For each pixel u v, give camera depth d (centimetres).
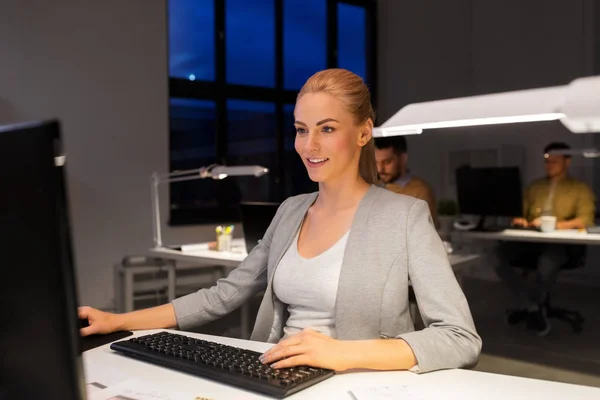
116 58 459
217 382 99
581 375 306
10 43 410
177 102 508
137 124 473
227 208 538
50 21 426
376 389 95
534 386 99
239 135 548
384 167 348
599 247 533
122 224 466
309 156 133
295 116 135
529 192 452
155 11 480
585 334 389
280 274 138
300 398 92
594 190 514
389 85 652
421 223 129
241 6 543
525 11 573
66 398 54
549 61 555
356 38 636
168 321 141
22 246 54
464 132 619
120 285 429
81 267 445
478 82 612
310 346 103
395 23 651
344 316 126
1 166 54
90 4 445
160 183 486
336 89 130
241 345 125
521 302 447
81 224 445
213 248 374
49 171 52
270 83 570
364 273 127
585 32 527
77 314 55
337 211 138
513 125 580
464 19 619
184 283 465
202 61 522
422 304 121
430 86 645
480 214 414
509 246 423
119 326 134
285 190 580
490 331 397
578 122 85
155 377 102
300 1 585
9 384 58
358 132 136
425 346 107
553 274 400
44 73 425
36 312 54
